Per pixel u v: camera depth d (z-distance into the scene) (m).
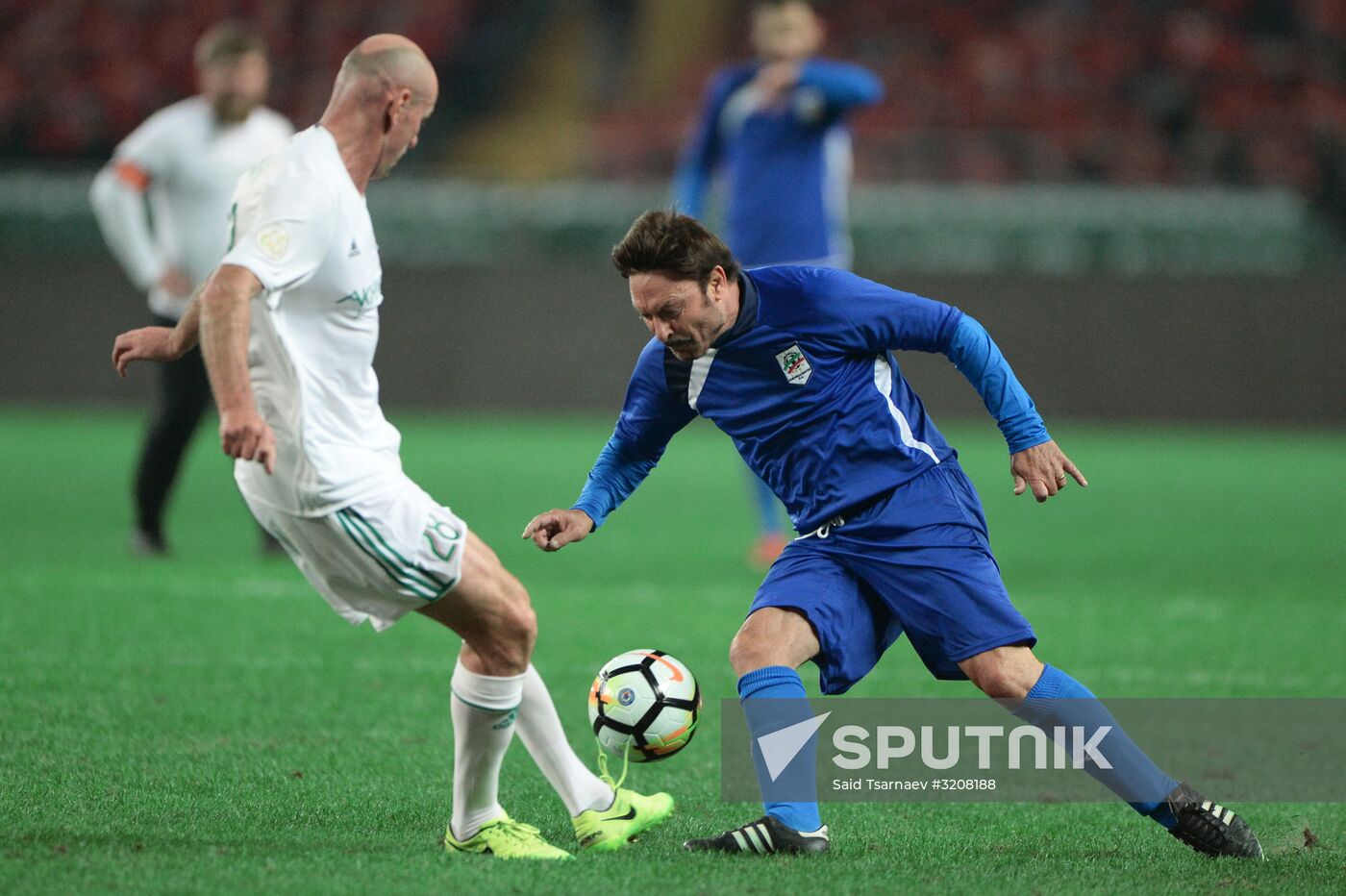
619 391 69.56
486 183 88.06
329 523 12.69
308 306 12.57
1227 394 67.69
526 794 15.95
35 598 26.95
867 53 91.19
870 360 14.20
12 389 70.62
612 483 14.88
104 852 12.66
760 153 33.84
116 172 30.88
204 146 31.05
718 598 29.03
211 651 22.94
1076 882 12.57
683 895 11.84
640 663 14.62
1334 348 67.00
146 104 87.25
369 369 13.15
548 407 69.69
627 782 16.66
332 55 92.00
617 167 83.50
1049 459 13.75
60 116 86.12
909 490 13.99
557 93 95.06
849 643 13.88
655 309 13.30
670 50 97.00
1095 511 45.28
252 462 12.84
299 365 12.55
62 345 70.50
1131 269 71.12
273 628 24.91
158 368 31.95
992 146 80.62
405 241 73.12
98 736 17.56
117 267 70.31
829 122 33.75
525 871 12.45
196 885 11.70
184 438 32.16
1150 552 36.88
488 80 95.19
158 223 31.72
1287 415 67.44
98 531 37.16
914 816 15.34
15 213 72.12
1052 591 30.53
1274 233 71.12
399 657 22.95
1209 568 34.09
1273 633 26.00
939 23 91.94
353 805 15.03
